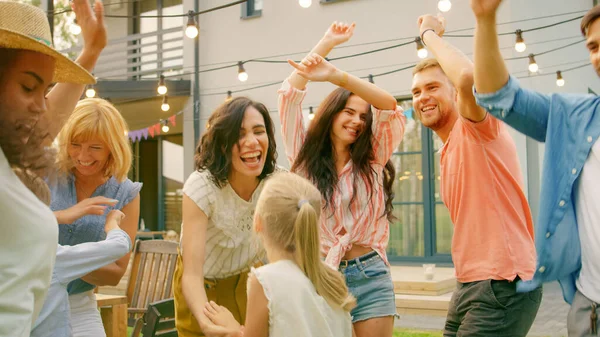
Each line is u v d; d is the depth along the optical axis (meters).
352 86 2.84
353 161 2.90
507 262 2.48
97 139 2.35
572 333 1.93
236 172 2.51
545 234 1.95
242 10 10.19
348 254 2.87
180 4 11.51
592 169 1.88
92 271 2.24
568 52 8.95
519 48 6.04
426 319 6.41
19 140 1.48
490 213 2.52
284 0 9.80
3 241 1.37
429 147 8.78
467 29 8.33
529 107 1.97
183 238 2.45
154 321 2.79
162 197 11.86
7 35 1.43
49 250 1.47
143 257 4.51
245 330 2.02
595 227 1.85
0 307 1.34
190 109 10.52
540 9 8.38
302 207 2.03
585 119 1.91
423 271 8.02
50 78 1.59
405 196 8.96
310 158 2.93
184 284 2.37
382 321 2.80
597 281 1.86
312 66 2.85
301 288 1.99
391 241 9.06
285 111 3.06
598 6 1.88
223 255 2.55
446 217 8.67
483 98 1.98
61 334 2.02
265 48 9.95
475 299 2.56
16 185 1.42
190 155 10.48
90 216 2.39
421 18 2.78
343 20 9.31
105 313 3.70
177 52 11.44
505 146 2.56
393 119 2.91
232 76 10.25
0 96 1.49
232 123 2.43
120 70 12.02
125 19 12.04
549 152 1.95
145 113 11.78
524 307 2.51
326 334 2.00
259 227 2.15
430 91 2.79
